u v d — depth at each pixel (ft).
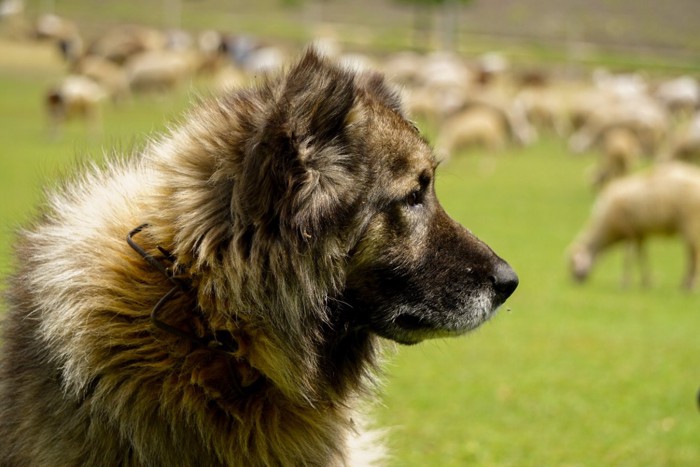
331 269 15.60
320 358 16.22
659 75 215.51
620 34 265.13
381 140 16.17
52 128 118.21
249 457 15.69
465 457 26.11
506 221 77.82
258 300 15.15
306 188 14.90
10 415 15.83
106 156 17.80
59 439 15.29
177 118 17.37
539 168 114.93
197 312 15.37
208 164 15.46
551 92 169.89
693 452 26.94
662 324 46.52
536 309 49.34
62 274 15.29
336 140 15.44
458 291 16.79
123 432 15.08
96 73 150.00
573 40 255.50
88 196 16.56
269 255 15.02
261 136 14.55
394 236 16.33
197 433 15.33
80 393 15.12
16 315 16.43
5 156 93.97
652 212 58.54
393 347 18.35
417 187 16.51
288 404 15.90
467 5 269.23
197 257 15.25
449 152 113.29
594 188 98.27
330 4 288.71
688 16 282.36
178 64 156.04
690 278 58.85
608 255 73.72
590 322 46.50
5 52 189.06
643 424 29.71
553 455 26.45
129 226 15.69
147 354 15.12
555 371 36.35
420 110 137.08
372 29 258.16
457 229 17.21
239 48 179.32
